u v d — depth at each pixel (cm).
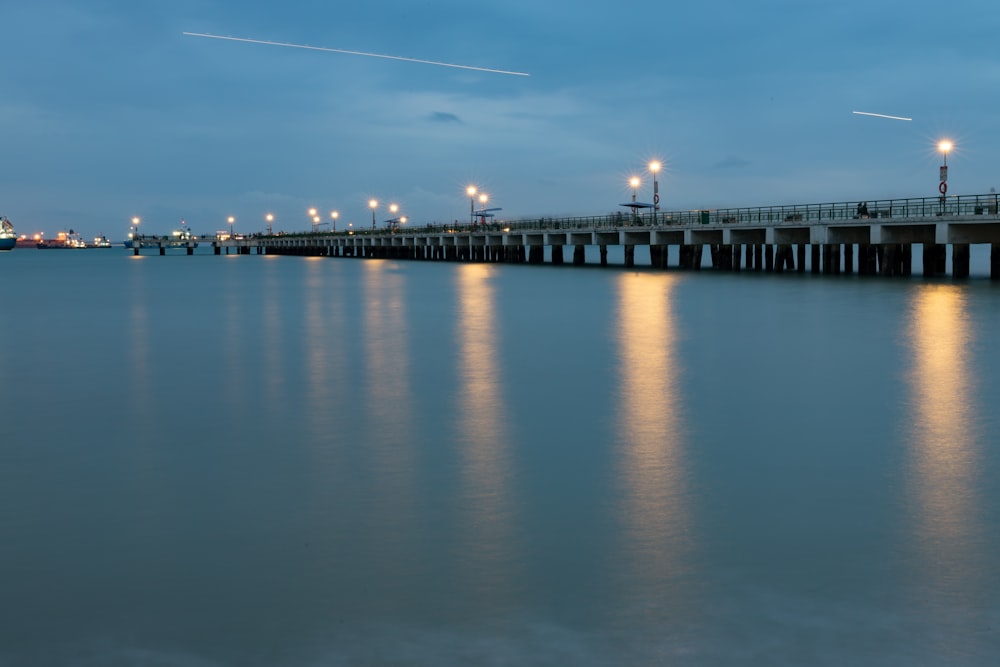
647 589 913
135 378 2255
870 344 2666
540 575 950
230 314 4097
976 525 1084
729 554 1000
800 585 916
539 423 1675
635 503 1184
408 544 1045
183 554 1028
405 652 796
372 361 2494
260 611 881
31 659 800
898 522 1096
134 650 812
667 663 773
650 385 2061
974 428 1592
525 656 787
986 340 2712
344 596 908
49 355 2702
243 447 1523
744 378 2136
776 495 1211
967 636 809
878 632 818
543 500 1201
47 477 1359
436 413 1780
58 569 991
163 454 1487
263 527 1113
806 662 771
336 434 1608
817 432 1573
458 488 1262
